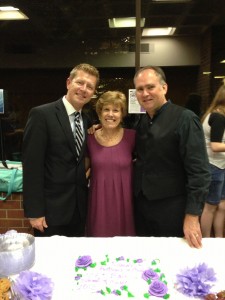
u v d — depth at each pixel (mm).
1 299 924
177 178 1577
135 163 1789
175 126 1517
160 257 1245
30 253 1169
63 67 4141
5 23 3895
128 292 1021
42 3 3371
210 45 4062
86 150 1852
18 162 2885
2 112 2908
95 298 998
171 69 4238
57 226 1729
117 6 3375
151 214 1653
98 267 1168
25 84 4133
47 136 1655
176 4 3361
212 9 3531
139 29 2713
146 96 1560
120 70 3975
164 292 1009
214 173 2354
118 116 1789
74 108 1723
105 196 1806
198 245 1322
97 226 1822
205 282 1041
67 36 4066
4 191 2715
